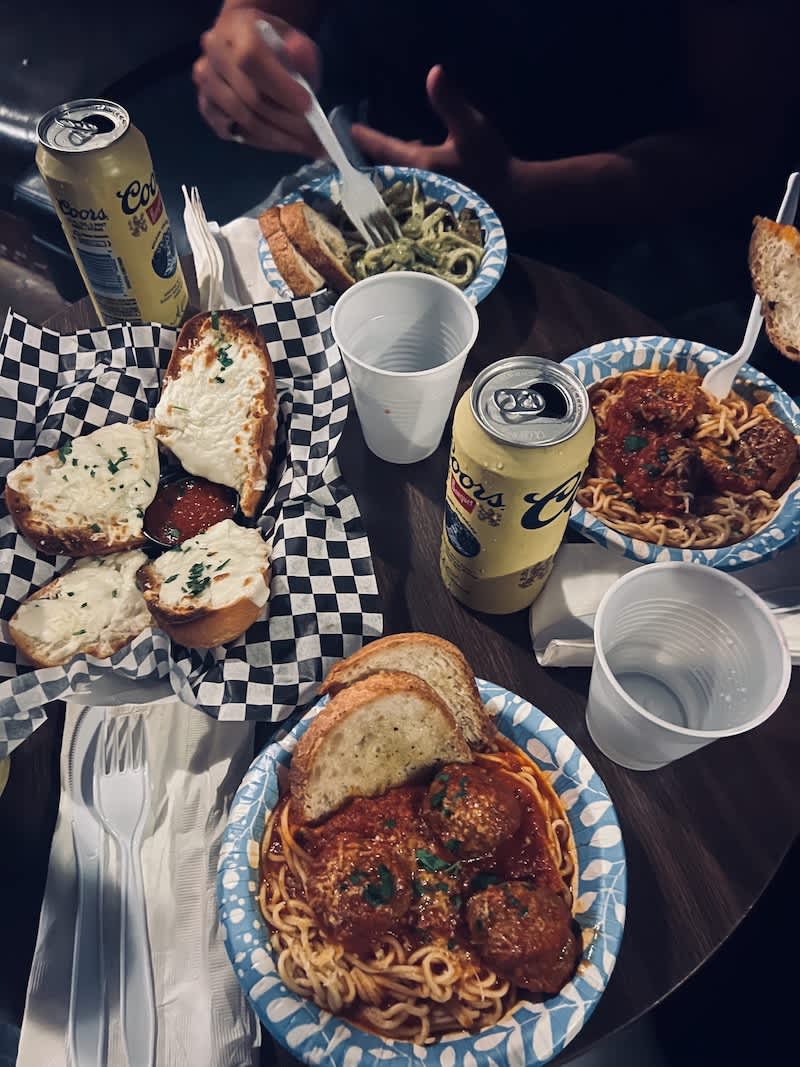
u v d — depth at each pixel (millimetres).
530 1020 328
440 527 517
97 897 385
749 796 420
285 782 387
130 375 520
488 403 376
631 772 428
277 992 329
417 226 648
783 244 466
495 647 468
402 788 406
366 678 399
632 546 452
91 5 985
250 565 445
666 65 791
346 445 556
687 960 373
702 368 548
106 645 448
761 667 384
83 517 477
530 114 833
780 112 763
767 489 508
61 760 423
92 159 468
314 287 592
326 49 904
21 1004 377
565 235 825
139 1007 359
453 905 371
